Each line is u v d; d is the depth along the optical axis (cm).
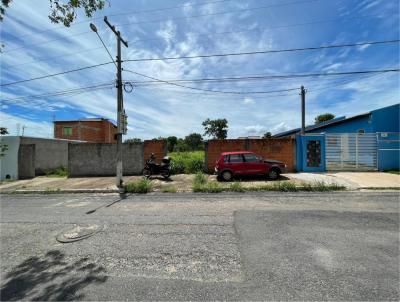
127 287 329
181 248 449
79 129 3797
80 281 348
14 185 1391
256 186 1062
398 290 300
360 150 1522
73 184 1334
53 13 472
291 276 340
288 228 532
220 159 1307
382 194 903
